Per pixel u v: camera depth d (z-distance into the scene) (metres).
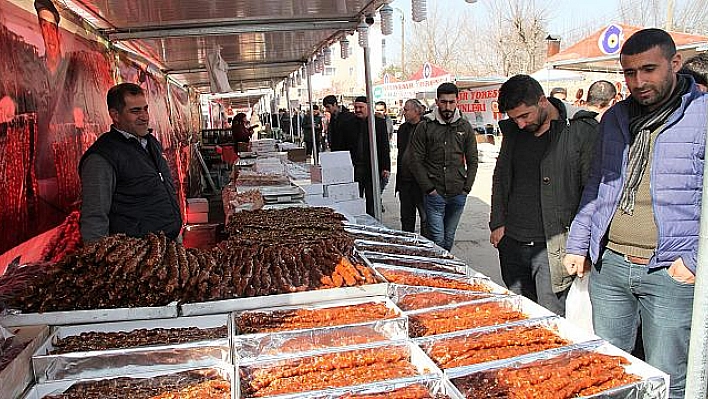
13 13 3.03
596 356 2.02
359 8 5.12
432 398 1.79
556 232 3.19
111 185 3.22
